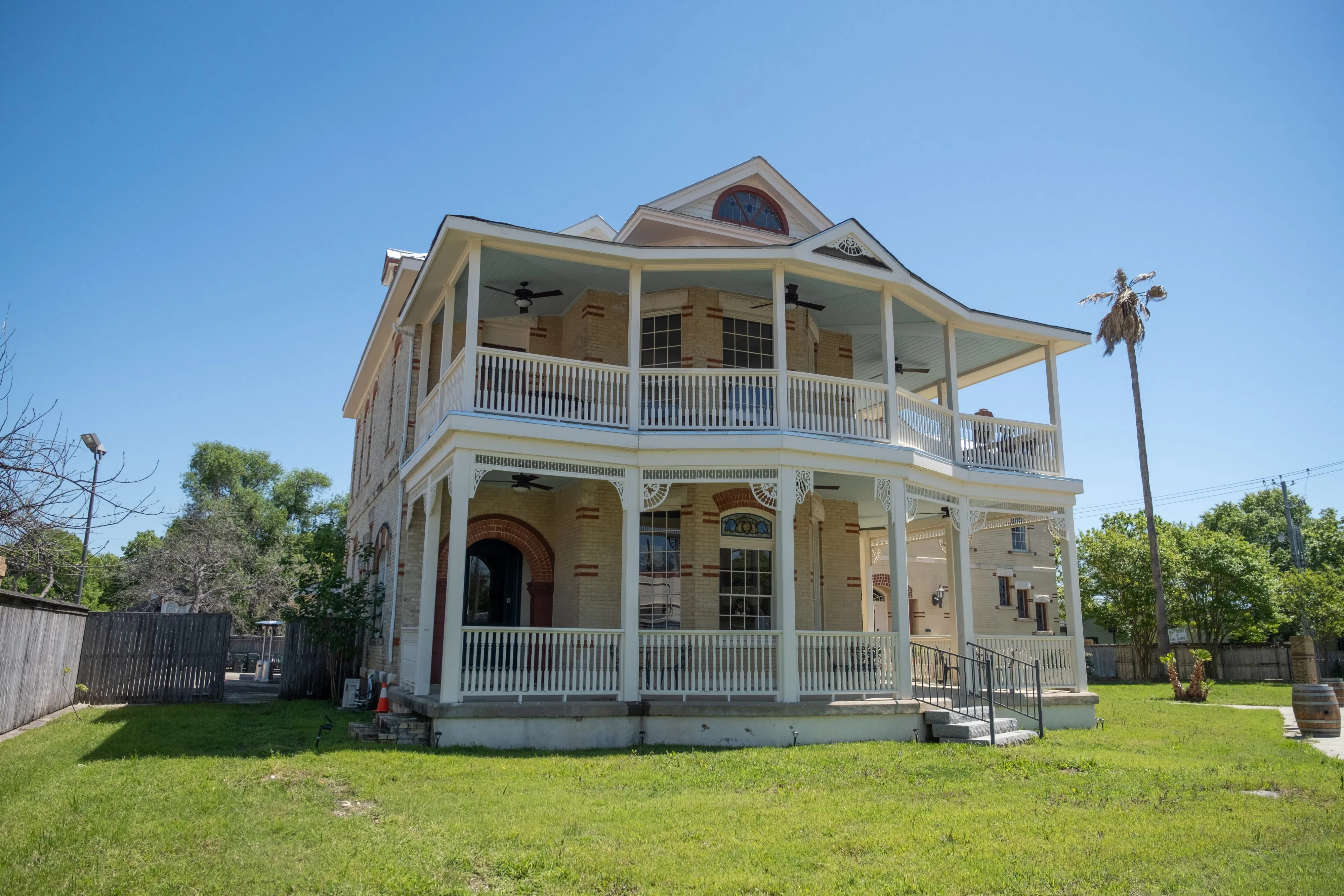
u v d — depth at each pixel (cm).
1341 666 3412
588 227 1830
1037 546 3347
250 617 4041
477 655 1157
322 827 704
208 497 4859
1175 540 3469
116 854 614
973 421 1588
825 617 1661
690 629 1437
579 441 1227
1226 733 1434
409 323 1631
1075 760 1052
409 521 1544
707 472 1275
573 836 696
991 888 593
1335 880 600
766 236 1634
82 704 1661
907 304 1518
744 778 937
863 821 755
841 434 1337
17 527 925
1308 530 5059
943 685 1481
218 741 1146
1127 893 582
